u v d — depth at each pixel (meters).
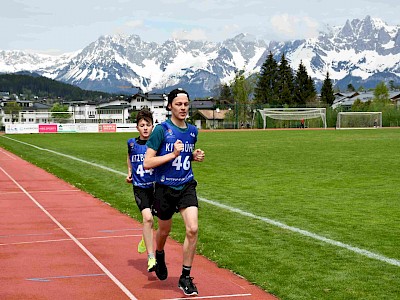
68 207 13.96
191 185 6.98
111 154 33.41
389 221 11.59
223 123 98.69
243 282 7.55
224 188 17.16
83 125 79.94
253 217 12.16
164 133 6.88
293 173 21.27
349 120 86.44
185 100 6.90
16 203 14.70
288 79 129.00
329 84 139.00
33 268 8.20
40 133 75.94
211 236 10.33
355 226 11.09
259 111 91.50
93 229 11.09
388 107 91.75
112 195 15.96
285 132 68.69
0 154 35.75
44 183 19.36
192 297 6.89
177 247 9.60
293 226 11.14
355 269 8.04
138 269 8.15
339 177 19.72
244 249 9.30
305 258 8.66
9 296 6.93
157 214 7.17
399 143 41.47
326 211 12.84
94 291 7.12
